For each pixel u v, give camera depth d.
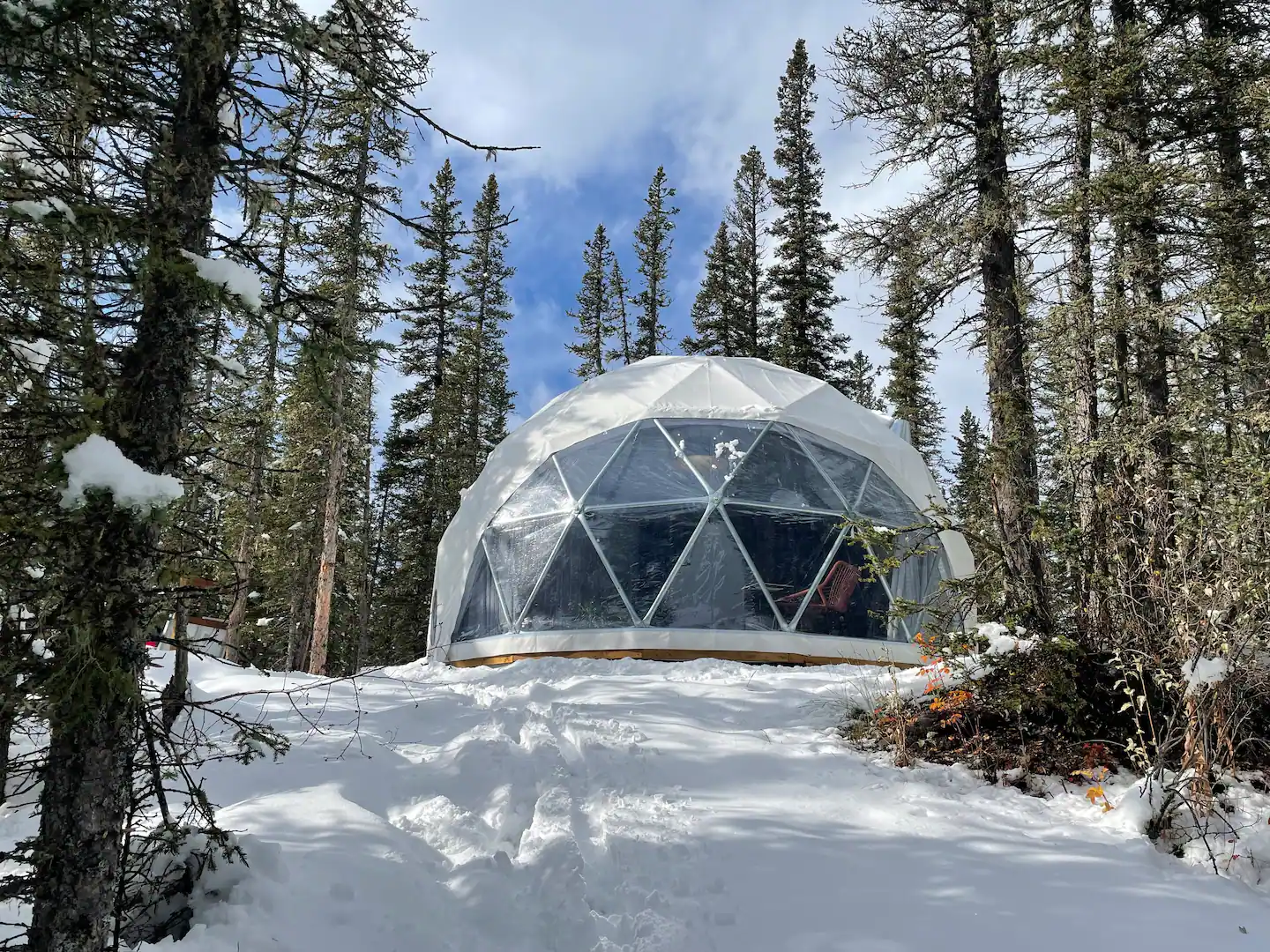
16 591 3.22
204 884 4.01
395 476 36.59
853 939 3.79
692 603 11.75
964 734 6.52
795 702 7.89
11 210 3.42
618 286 44.16
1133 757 5.83
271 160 4.47
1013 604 7.18
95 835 3.51
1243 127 11.31
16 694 3.08
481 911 4.07
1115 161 11.02
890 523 12.95
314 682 9.43
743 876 4.42
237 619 18.08
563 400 15.55
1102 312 10.63
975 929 3.88
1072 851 4.77
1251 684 5.49
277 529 24.83
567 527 12.81
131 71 4.09
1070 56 11.02
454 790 5.68
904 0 14.39
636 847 4.71
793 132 34.50
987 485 9.52
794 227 33.66
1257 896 4.33
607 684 8.73
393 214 5.15
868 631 11.90
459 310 36.66
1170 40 11.20
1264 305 9.21
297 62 4.72
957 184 14.12
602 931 3.91
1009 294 13.16
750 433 13.57
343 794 5.49
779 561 12.08
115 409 3.54
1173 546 6.10
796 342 32.88
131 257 3.75
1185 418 7.60
